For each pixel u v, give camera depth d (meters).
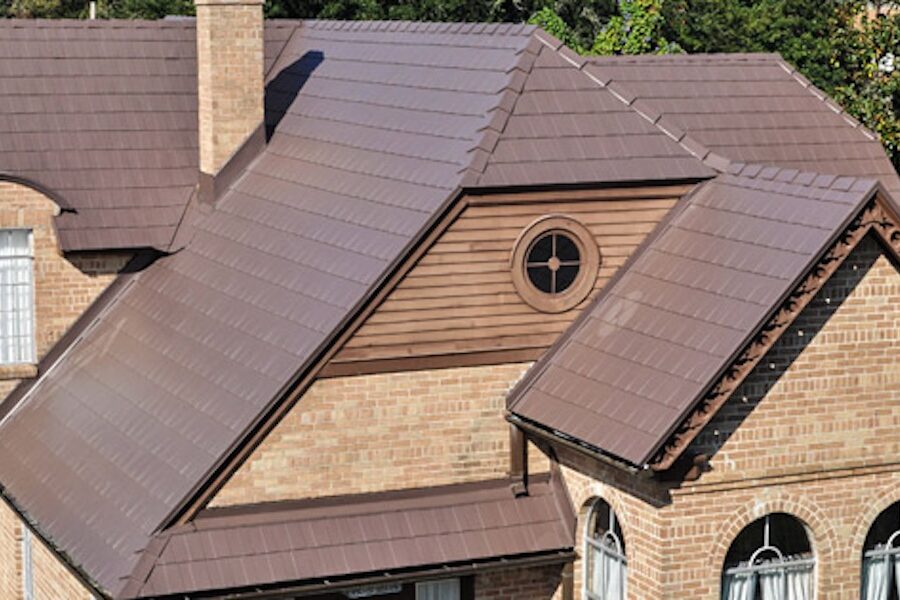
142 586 32.22
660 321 34.47
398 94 40.78
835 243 32.59
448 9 84.06
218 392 35.31
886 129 67.81
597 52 77.75
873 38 70.12
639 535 33.25
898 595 35.22
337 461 34.81
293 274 37.22
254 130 42.94
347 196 38.41
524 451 36.00
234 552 33.19
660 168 36.88
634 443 32.09
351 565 33.72
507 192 35.62
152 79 45.47
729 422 32.81
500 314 35.88
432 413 35.53
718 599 32.97
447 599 35.88
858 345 33.72
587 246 36.47
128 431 36.59
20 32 45.22
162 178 43.59
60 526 35.28
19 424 40.44
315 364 34.41
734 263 34.16
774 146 41.88
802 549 34.09
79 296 42.38
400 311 35.09
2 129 43.25
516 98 37.06
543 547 35.16
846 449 33.78
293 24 47.72
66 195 42.50
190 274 40.66
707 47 76.06
